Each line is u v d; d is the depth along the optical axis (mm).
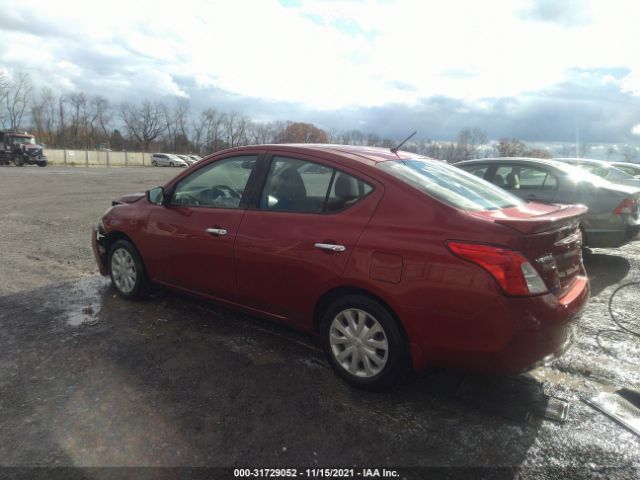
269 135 95250
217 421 2771
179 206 4211
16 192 16609
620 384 3291
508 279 2545
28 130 81062
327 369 3432
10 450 2484
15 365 3408
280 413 2867
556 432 2721
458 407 2965
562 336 2738
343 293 3152
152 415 2820
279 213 3486
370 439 2639
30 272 5879
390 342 2932
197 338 3926
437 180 3293
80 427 2689
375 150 3682
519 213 3045
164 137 94688
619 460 2492
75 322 4227
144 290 4672
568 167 6863
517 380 3309
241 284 3695
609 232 6355
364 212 3068
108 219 4816
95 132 90562
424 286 2738
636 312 4691
